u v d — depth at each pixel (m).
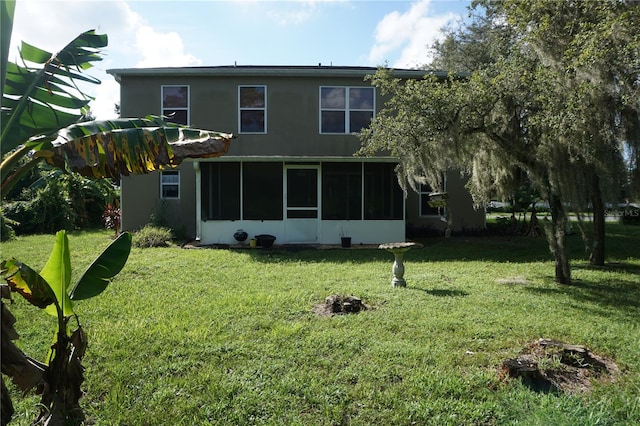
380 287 7.68
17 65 2.89
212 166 13.56
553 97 7.06
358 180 13.84
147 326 5.38
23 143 2.89
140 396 3.68
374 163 13.87
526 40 8.05
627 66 7.00
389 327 5.39
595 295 7.26
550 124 6.84
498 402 3.56
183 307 6.25
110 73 14.73
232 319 5.70
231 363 4.30
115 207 16.44
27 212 17.36
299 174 13.77
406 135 8.22
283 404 3.56
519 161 8.31
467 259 11.20
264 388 3.80
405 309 6.18
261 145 15.16
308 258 11.09
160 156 2.85
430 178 9.46
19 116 2.87
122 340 4.86
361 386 3.84
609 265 10.52
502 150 8.55
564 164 7.72
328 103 15.26
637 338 5.09
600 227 10.56
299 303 6.50
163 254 11.07
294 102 15.19
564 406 3.40
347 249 12.72
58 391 2.86
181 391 3.76
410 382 3.92
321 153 15.23
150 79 15.02
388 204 13.86
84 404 3.58
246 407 3.51
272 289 7.49
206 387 3.83
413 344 4.82
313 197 13.81
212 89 15.11
